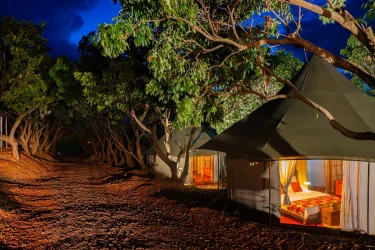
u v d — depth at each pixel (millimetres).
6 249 6141
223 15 7996
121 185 14508
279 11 7270
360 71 5199
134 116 15750
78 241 6953
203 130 16266
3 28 14656
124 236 7348
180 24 6543
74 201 11156
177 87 6520
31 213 9039
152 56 6559
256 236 7172
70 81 14219
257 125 9711
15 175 15898
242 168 9977
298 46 6176
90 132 38969
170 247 6617
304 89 9766
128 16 6609
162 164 21500
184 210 9820
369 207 8562
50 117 30141
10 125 27188
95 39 6691
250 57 8016
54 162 28609
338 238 7637
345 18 4848
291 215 9820
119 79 10422
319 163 12656
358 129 8602
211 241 6957
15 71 14336
